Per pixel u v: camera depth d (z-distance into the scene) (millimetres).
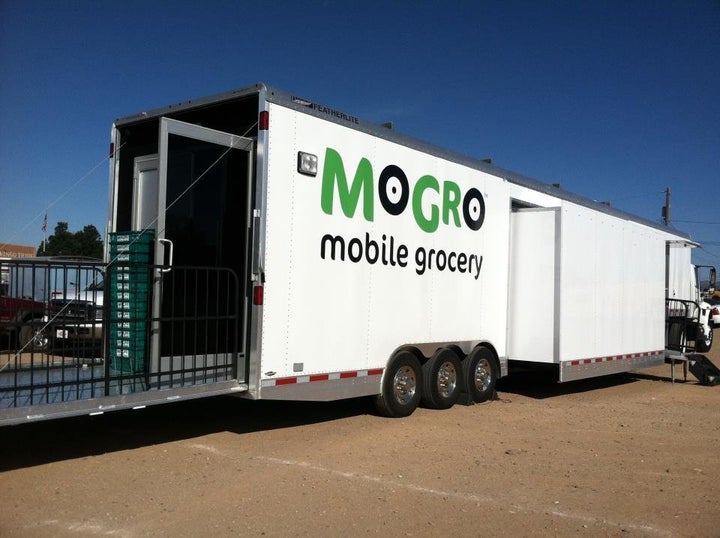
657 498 5586
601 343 11164
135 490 5203
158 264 6090
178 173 6312
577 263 10461
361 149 7500
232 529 4523
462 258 9078
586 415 9219
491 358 9711
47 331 5715
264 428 7465
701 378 13195
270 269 6418
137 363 6316
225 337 6555
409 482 5719
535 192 10680
